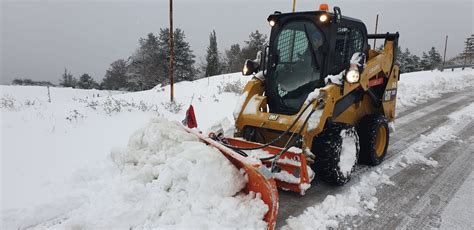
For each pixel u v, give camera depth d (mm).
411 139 6309
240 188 3215
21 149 4812
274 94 4641
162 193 3189
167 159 3551
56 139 5340
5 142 5078
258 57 4957
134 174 3566
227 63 39781
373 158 4785
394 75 5531
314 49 4254
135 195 3131
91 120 6613
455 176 4570
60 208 3227
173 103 8250
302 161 3508
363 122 4828
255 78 4742
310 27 4285
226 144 3885
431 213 3555
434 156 5383
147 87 36031
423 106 9648
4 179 3826
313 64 4332
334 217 3430
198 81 13805
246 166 3096
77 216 2982
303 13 4281
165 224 2893
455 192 4066
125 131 5938
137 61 37250
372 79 4941
